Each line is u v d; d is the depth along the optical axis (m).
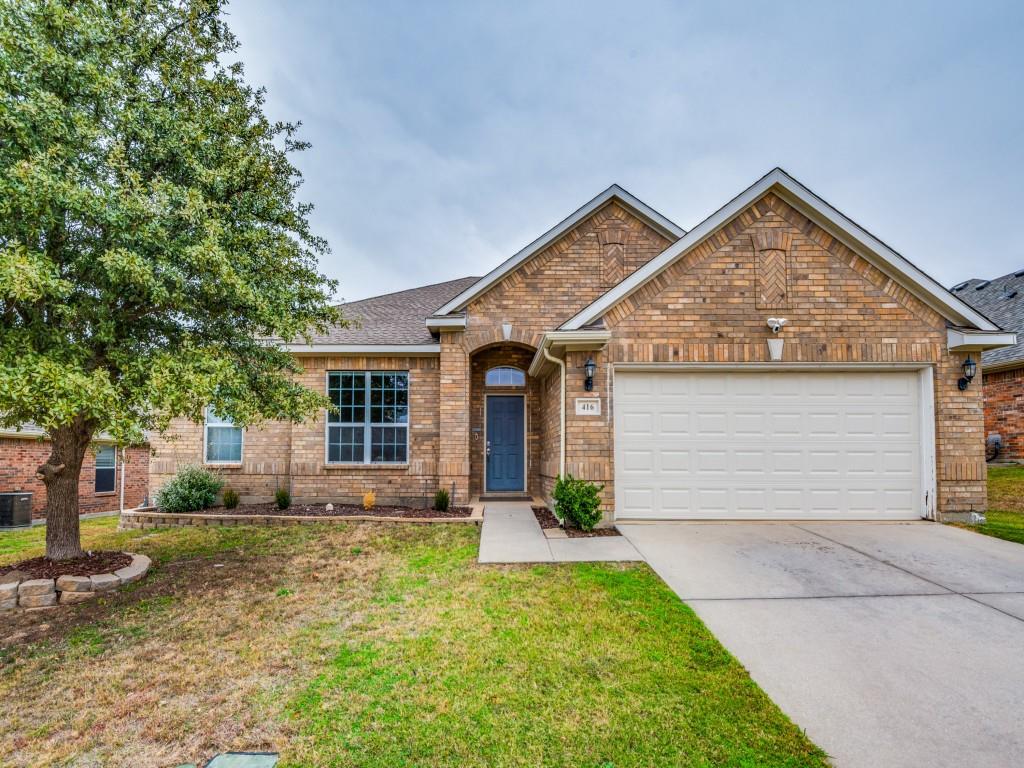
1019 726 2.93
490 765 2.66
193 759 2.75
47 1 4.52
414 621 4.50
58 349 4.59
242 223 5.83
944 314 8.05
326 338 11.30
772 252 8.13
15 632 4.49
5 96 4.08
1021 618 4.40
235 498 10.05
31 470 12.86
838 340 8.02
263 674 3.64
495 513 9.49
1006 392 12.05
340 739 2.88
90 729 3.04
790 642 3.97
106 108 4.88
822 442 8.18
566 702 3.20
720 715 3.05
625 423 8.22
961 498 7.88
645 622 4.35
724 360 8.04
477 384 11.97
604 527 7.80
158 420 5.46
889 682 3.40
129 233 4.70
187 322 6.05
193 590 5.51
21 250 4.17
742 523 7.96
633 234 10.98
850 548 6.51
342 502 10.81
